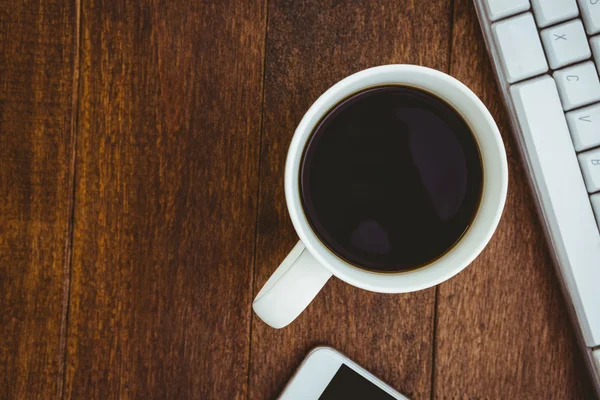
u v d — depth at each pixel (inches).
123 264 19.1
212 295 19.1
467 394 19.2
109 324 19.1
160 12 18.8
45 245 19.0
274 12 18.9
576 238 18.1
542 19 17.8
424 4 18.9
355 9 18.8
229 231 19.1
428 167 16.8
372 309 19.1
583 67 17.8
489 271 19.1
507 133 19.0
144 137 19.0
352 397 18.7
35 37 18.8
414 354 19.2
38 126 18.9
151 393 19.2
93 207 19.0
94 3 18.8
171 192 19.0
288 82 18.9
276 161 19.0
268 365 19.2
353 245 16.9
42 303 19.1
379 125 16.8
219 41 18.9
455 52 18.9
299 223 15.6
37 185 19.0
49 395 19.1
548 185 18.1
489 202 16.0
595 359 18.3
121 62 18.9
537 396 19.2
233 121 19.0
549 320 19.1
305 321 19.2
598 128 17.8
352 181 17.0
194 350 19.2
